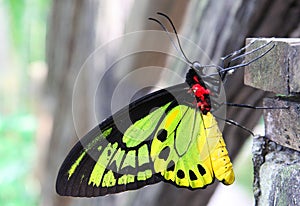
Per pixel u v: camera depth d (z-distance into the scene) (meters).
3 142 1.27
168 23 0.66
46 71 0.84
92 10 0.72
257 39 0.52
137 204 0.67
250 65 0.53
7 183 1.22
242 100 0.60
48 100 0.87
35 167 1.11
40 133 0.96
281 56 0.51
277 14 0.58
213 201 1.12
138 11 0.66
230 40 0.59
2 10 1.35
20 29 1.39
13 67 1.55
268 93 0.60
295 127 0.51
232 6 0.59
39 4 1.31
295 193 0.50
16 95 1.57
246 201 1.12
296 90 0.50
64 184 0.53
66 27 0.74
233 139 0.63
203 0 0.61
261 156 0.53
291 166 0.51
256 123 0.62
